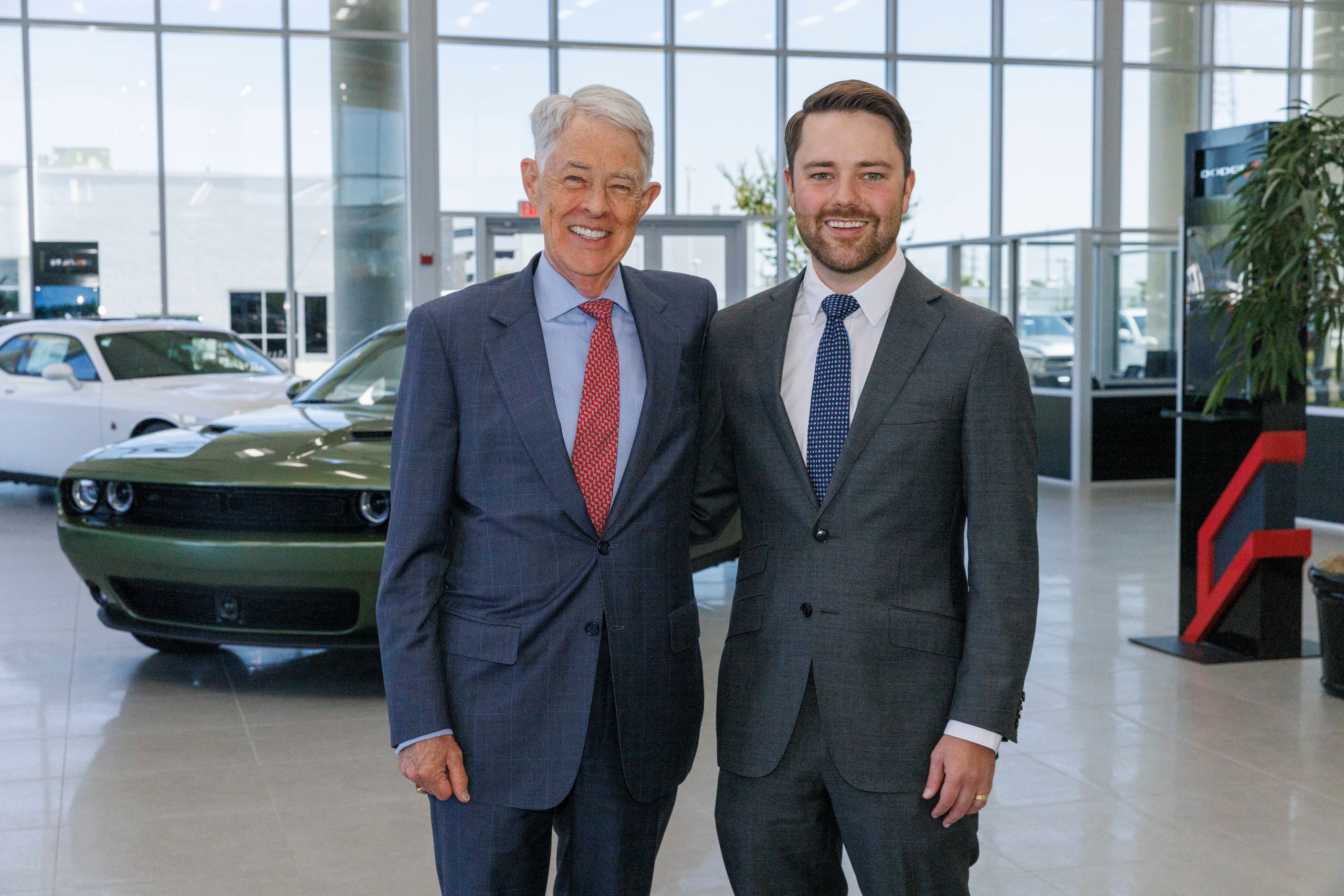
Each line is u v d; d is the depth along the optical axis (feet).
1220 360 15.11
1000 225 47.26
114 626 13.82
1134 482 33.37
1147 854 9.50
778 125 45.01
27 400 27.53
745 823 5.95
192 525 13.12
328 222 42.42
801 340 6.06
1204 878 9.07
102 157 40.68
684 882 9.07
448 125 42.68
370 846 9.68
